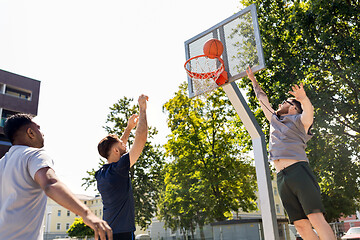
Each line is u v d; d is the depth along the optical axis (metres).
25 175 1.55
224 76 5.33
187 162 21.17
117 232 2.45
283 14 16.45
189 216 20.61
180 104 22.16
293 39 15.73
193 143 21.36
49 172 1.47
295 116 2.57
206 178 20.28
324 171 14.09
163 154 24.69
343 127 13.90
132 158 2.51
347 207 23.70
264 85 16.19
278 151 2.51
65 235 55.66
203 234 19.70
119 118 25.88
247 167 20.97
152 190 24.56
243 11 5.47
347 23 14.41
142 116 2.62
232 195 20.72
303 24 14.15
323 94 13.87
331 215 24.48
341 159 13.93
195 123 21.88
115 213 2.50
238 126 20.17
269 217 4.59
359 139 14.16
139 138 2.53
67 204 1.28
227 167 20.59
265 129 16.75
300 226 2.46
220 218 19.73
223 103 21.39
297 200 2.44
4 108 25.06
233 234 15.62
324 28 13.88
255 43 5.14
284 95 14.53
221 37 5.66
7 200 1.56
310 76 16.14
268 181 4.77
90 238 40.09
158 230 27.84
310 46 14.48
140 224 23.80
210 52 5.34
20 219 1.52
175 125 22.81
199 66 5.73
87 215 1.24
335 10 13.65
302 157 2.41
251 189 20.86
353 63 12.65
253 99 17.22
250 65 5.12
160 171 25.16
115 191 2.51
